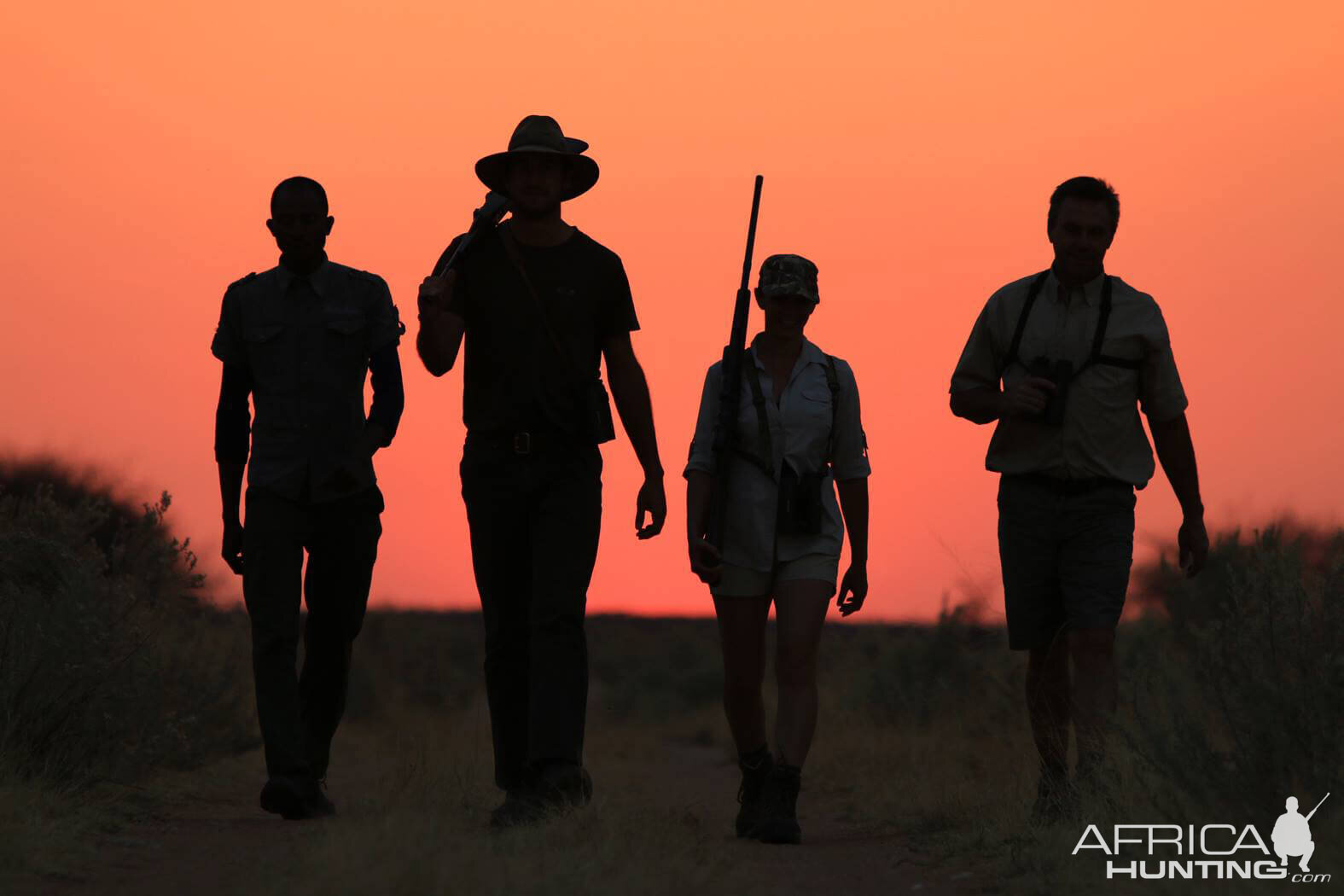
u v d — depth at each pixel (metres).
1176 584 45.12
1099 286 24.06
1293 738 19.08
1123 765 21.28
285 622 24.30
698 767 47.91
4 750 24.06
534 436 23.08
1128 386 23.73
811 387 24.44
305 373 24.88
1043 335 24.03
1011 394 23.73
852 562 25.08
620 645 173.25
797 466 24.14
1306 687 19.19
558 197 23.77
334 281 25.30
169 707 31.30
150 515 37.41
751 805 24.28
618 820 20.34
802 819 28.02
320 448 24.75
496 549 23.52
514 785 24.02
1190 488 24.66
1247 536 43.12
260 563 24.36
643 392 24.39
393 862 16.23
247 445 25.67
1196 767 19.70
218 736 33.62
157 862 19.23
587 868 17.17
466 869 16.55
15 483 72.19
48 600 27.75
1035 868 18.69
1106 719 22.36
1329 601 19.73
